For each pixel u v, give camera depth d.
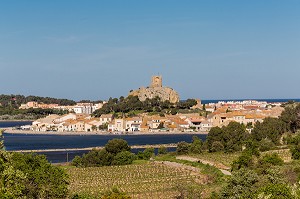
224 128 184.88
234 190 68.31
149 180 120.44
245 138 176.00
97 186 113.12
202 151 176.12
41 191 57.78
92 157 159.75
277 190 54.75
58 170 63.53
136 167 146.12
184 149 175.50
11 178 43.56
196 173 129.38
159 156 173.88
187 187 98.94
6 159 45.56
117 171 138.38
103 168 146.50
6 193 41.06
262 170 92.38
